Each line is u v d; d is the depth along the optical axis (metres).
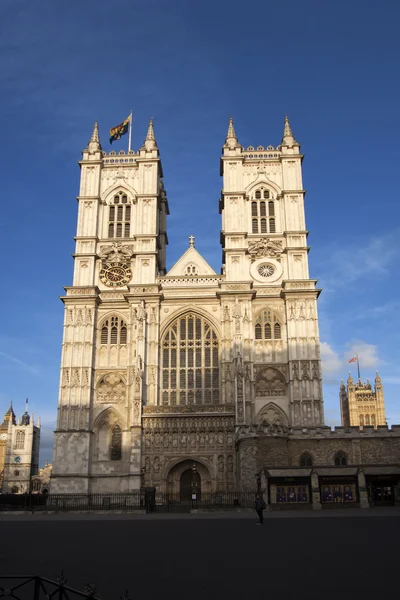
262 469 55.50
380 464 56.00
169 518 45.69
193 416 71.94
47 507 63.47
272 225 85.44
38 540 28.39
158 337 78.69
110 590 15.38
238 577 17.08
